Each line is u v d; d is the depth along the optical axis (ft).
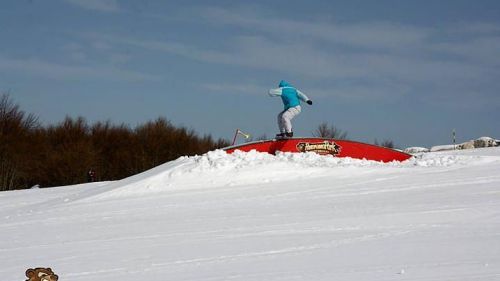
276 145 59.77
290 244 26.89
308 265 22.67
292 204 39.06
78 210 42.80
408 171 50.98
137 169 168.04
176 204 42.29
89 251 27.78
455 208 33.81
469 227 28.78
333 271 21.48
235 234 30.01
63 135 166.91
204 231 31.32
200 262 24.18
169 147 175.42
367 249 25.08
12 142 147.64
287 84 60.64
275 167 51.96
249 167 52.06
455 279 19.53
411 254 23.66
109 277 22.45
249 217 34.96
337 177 49.49
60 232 33.96
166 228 32.94
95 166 158.20
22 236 33.30
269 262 23.57
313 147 60.70
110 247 28.50
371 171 51.24
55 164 151.33
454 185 43.01
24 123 158.30
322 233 29.09
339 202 38.70
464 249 24.09
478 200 36.17
